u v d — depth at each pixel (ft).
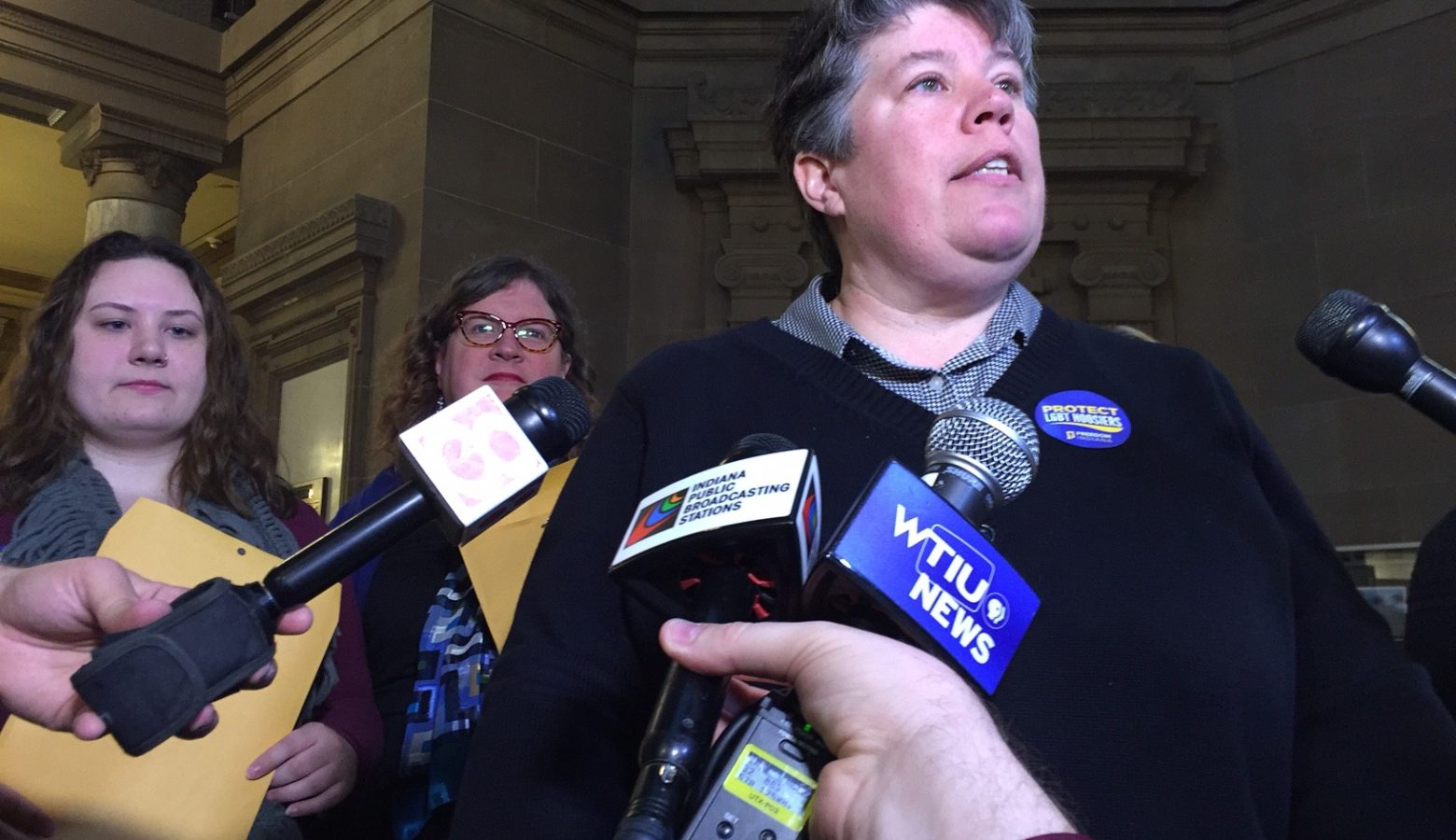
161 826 4.63
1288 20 21.49
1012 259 3.95
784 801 2.16
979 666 2.15
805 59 4.46
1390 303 19.77
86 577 3.09
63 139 25.04
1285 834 3.27
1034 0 22.35
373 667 6.85
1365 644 3.59
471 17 20.63
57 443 5.84
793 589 2.30
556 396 3.36
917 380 3.93
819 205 4.47
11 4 22.31
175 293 6.12
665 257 22.35
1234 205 21.85
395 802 6.39
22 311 36.01
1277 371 20.89
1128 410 3.86
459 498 2.96
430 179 19.66
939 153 3.92
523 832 3.24
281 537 6.11
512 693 3.55
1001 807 1.76
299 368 21.74
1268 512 3.72
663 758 2.09
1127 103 21.44
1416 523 18.83
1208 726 3.21
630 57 23.02
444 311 8.86
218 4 26.25
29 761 4.52
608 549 3.77
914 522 2.17
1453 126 19.49
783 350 4.08
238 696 5.09
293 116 23.31
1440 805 3.11
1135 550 3.46
